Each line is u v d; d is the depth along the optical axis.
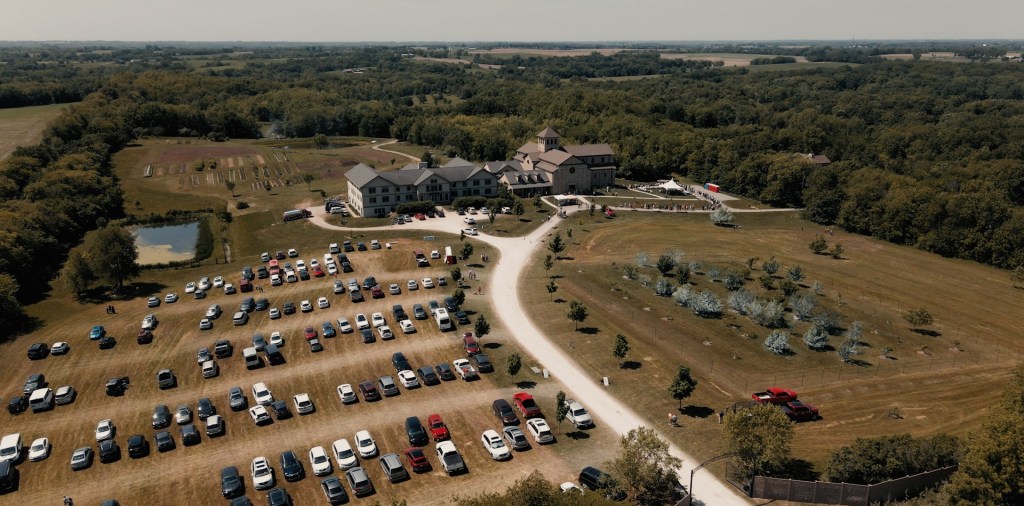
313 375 88.06
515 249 144.50
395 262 133.88
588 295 117.31
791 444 71.38
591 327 103.56
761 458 61.59
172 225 177.25
